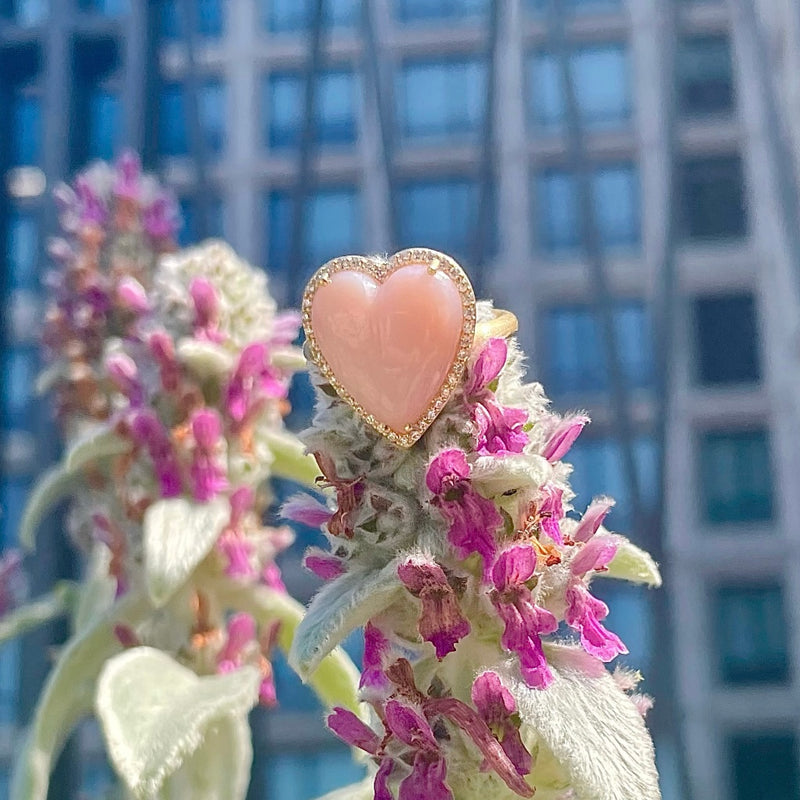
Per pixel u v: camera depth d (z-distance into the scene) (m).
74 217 0.29
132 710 0.17
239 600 0.22
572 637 0.13
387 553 0.13
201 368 0.21
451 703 0.12
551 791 0.13
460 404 0.13
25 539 0.26
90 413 0.27
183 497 0.21
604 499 0.13
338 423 0.13
